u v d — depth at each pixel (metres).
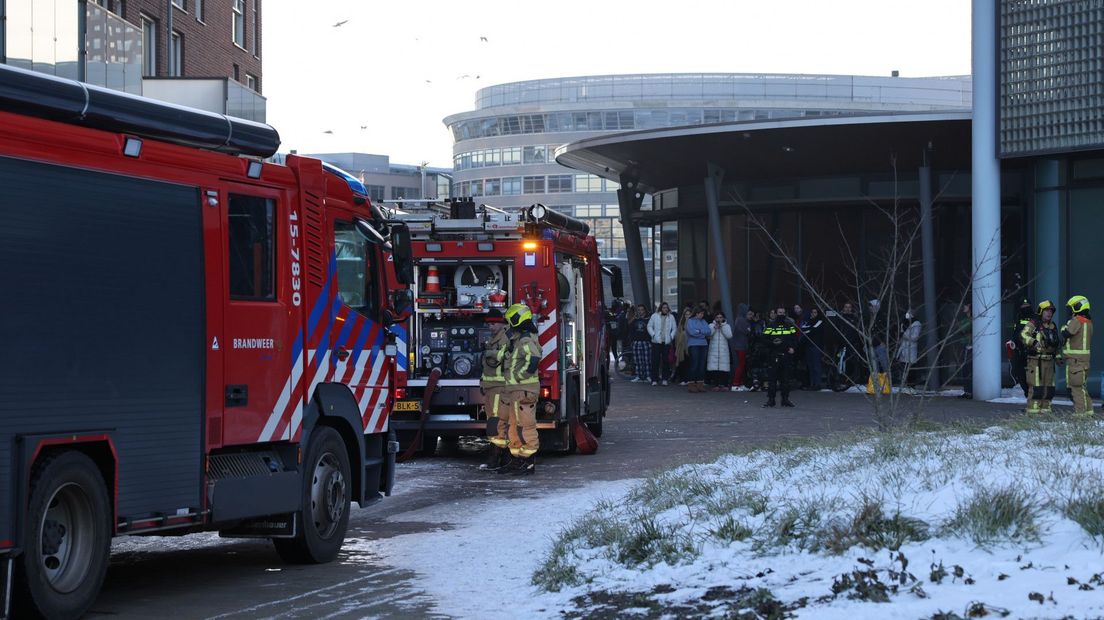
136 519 7.71
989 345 25.70
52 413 7.09
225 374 8.48
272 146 9.02
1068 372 19.08
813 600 6.49
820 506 8.34
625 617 6.78
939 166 31.95
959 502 7.83
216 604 7.92
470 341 17.03
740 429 20.17
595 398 19.08
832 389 29.59
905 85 122.25
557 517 11.54
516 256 16.73
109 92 7.61
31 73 7.15
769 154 32.03
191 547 10.59
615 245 131.12
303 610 7.68
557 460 16.89
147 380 7.81
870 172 33.38
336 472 9.80
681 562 7.85
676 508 9.87
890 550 7.10
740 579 7.26
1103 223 25.64
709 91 124.88
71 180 7.33
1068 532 7.11
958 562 6.84
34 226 7.05
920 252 32.59
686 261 37.53
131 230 7.74
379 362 10.67
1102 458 9.61
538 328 16.69
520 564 9.08
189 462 8.14
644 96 127.31
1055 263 26.06
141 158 7.86
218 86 28.50
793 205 33.97
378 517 12.08
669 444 18.38
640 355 33.91
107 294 7.53
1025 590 6.11
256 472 8.84
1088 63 24.88
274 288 9.08
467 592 8.12
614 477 14.91
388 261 10.96
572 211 131.88
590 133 130.12
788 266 34.47
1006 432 12.22
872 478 9.32
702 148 32.12
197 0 38.59
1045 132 25.42
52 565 7.21
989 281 25.81
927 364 29.62
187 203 8.22
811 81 123.31
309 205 9.51
